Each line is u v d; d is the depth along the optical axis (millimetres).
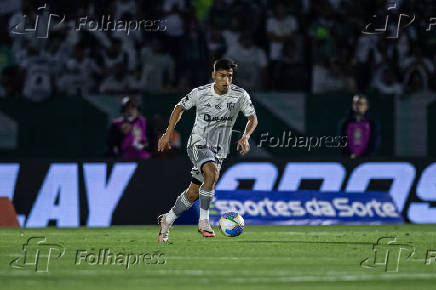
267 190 45594
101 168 44906
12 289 19922
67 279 22031
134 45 60188
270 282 21234
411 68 62469
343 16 63219
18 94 58156
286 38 62062
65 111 50375
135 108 48719
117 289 19859
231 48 61312
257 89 61031
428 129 51938
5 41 59656
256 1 63094
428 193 46938
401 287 20281
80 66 58688
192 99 31203
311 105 51156
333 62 61250
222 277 22328
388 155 51781
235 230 31578
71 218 44625
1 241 34312
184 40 60562
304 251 29828
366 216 46219
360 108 48781
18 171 44531
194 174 31625
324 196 46062
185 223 45062
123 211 44812
